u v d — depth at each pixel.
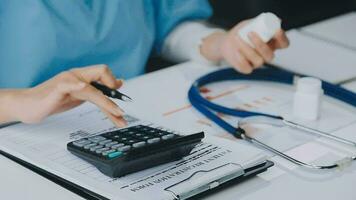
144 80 0.97
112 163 0.62
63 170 0.65
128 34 1.11
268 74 0.96
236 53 0.95
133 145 0.65
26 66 1.01
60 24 1.00
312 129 0.77
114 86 0.75
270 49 0.94
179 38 1.20
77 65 1.06
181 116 0.83
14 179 0.67
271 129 0.79
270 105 0.88
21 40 0.99
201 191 0.61
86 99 0.74
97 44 1.06
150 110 0.85
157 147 0.64
